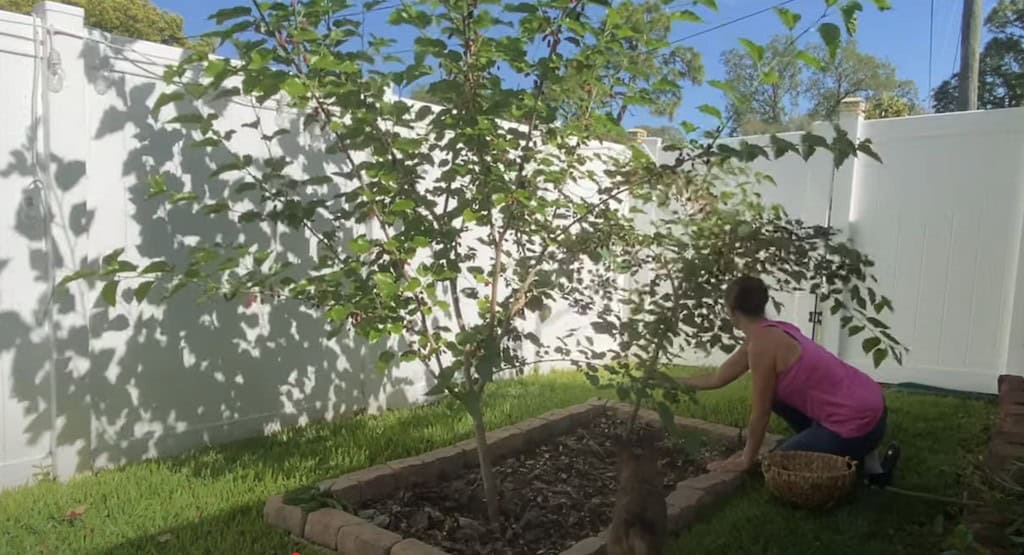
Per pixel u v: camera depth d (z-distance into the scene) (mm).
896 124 6336
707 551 2914
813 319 6492
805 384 3615
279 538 2920
